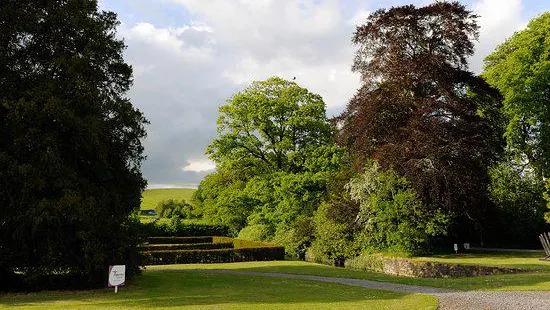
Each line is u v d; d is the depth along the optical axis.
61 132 15.85
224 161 39.81
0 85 15.50
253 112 38.72
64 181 15.06
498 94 28.78
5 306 12.03
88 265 15.09
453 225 30.33
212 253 28.39
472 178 25.89
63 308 11.47
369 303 11.77
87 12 17.62
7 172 14.23
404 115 27.42
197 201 67.69
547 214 30.02
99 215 15.75
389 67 27.61
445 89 26.66
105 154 16.42
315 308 10.92
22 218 14.50
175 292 14.62
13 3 16.17
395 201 24.91
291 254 33.31
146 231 18.55
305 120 38.31
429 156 25.45
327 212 28.69
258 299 12.71
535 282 15.20
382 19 28.22
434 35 28.52
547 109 32.69
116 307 11.57
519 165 36.25
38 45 16.75
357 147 27.77
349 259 28.20
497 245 36.44
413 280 18.02
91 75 16.91
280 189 34.03
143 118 18.53
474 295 12.86
